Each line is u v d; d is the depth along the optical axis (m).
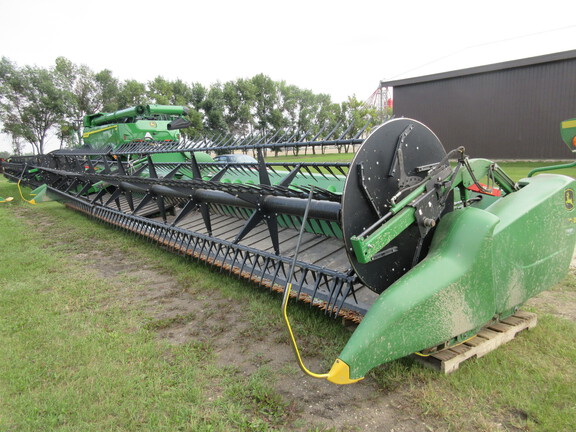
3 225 9.07
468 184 3.19
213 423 2.50
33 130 42.38
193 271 5.27
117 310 4.23
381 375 2.93
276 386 2.88
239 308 4.19
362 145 2.59
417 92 22.83
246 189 4.00
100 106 45.34
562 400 2.55
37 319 4.03
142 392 2.81
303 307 4.04
